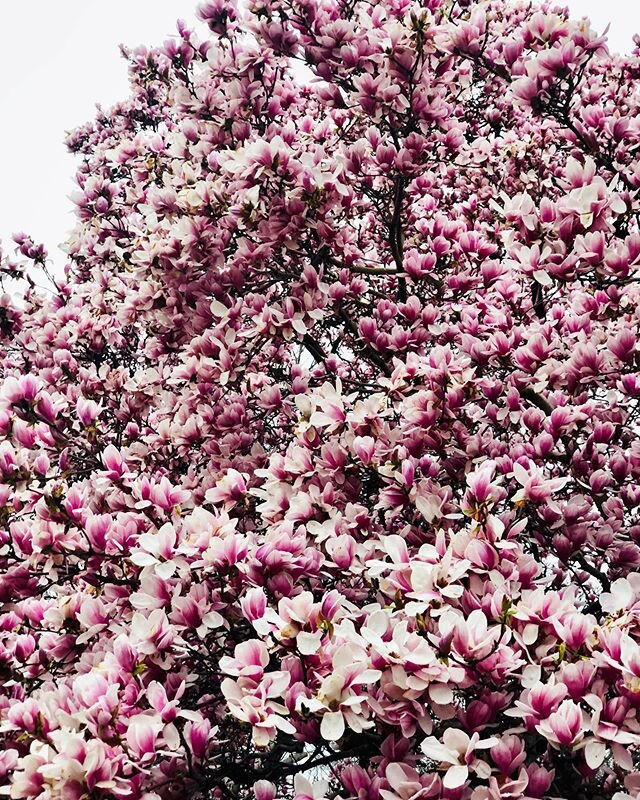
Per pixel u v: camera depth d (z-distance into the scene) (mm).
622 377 3320
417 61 3891
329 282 4523
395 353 4051
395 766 1882
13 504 3154
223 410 4207
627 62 5035
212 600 2480
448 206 6652
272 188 3672
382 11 3969
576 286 4777
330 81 4168
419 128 4215
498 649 1890
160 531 2416
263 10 4176
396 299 4895
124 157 6121
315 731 2084
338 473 3002
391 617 2111
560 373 3367
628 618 2004
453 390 3047
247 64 4289
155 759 2031
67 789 1777
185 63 5309
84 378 4961
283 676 1922
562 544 2980
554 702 1840
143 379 4582
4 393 3436
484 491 2402
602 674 1938
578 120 4227
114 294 5449
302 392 4434
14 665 2793
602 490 3254
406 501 2850
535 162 5840
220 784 2674
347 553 2562
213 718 2879
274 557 2393
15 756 2072
